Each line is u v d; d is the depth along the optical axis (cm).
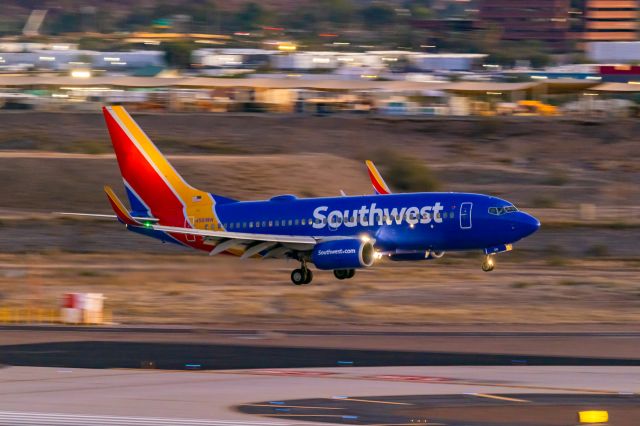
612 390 11362
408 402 10700
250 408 10381
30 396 10981
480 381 11912
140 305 19012
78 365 13012
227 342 14800
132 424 9625
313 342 14800
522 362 13188
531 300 19575
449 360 13362
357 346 14438
